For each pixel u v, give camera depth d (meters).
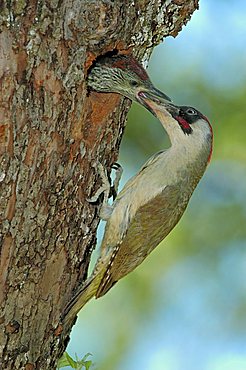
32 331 11.12
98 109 11.49
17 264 10.71
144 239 12.94
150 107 12.98
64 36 10.49
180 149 13.36
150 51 12.27
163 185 13.07
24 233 10.63
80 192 11.33
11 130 10.23
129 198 12.85
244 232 19.86
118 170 12.80
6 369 11.02
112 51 11.88
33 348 11.20
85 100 10.91
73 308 11.66
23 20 10.22
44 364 11.45
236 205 19.83
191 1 11.77
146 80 12.17
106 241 12.71
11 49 10.16
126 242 12.80
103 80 11.77
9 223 10.48
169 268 19.62
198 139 13.45
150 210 12.91
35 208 10.64
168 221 13.17
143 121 19.78
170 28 11.91
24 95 10.28
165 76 19.98
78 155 11.09
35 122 10.40
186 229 19.80
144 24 11.52
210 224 19.88
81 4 10.47
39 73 10.37
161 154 13.45
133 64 11.95
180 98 19.80
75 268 11.53
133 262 13.00
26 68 10.27
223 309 20.05
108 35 10.67
